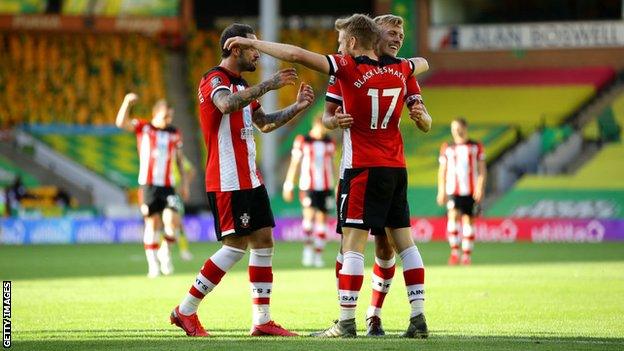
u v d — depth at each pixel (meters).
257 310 28.56
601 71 121.88
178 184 72.62
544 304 37.62
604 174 104.25
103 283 49.59
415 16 126.88
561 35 124.25
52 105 122.00
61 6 121.19
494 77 124.12
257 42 27.11
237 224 28.11
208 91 28.03
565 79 121.44
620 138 111.50
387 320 33.12
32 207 104.81
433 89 123.19
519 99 119.31
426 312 35.06
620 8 123.19
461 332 29.20
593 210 100.19
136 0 121.62
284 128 121.06
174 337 27.94
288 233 100.00
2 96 122.38
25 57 126.75
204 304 38.56
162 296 42.03
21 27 121.00
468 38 126.25
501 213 101.94
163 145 55.25
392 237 28.02
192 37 130.38
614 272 54.91
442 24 127.25
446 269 58.28
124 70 126.88
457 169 63.03
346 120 26.80
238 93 27.08
